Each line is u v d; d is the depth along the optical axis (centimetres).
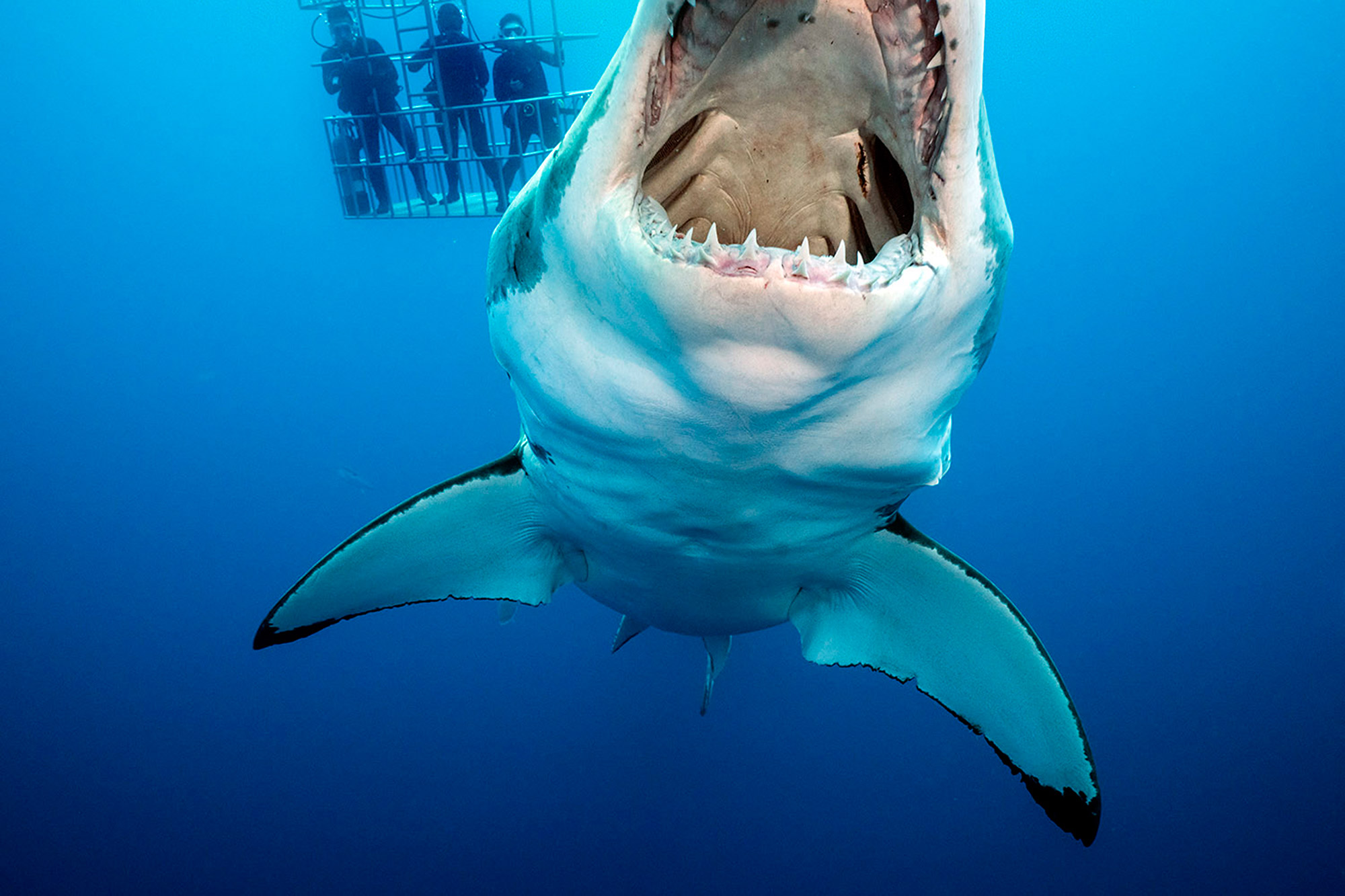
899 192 210
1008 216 186
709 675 531
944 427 220
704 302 146
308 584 331
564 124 783
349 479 1405
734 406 174
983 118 165
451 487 315
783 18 177
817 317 145
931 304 167
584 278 171
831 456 207
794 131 204
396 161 909
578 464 248
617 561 315
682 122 196
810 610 326
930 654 320
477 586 354
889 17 153
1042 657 293
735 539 261
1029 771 326
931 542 287
